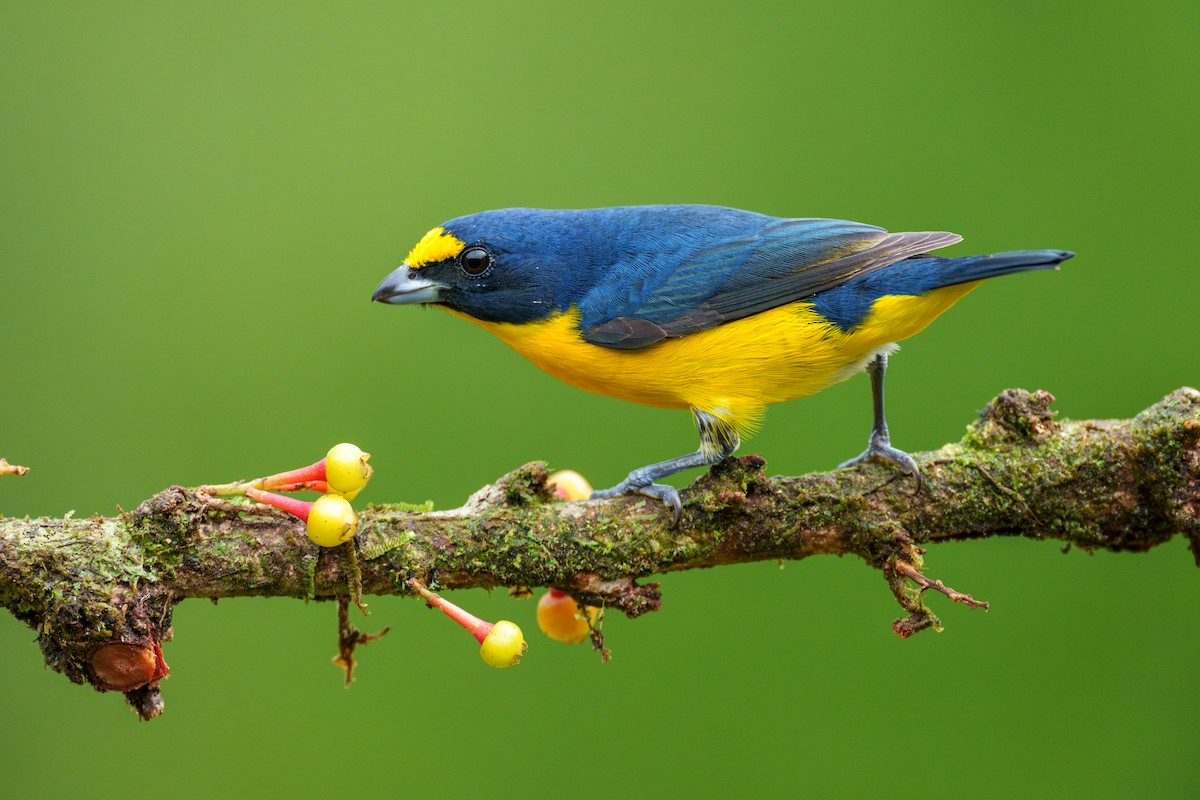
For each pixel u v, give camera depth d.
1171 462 8.24
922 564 8.20
